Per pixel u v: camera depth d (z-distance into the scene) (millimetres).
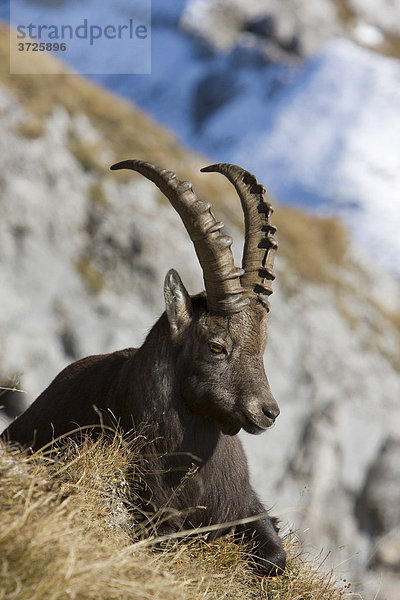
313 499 75688
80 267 80750
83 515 17688
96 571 14797
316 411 81125
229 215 96625
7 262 77625
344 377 85938
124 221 84375
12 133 85938
